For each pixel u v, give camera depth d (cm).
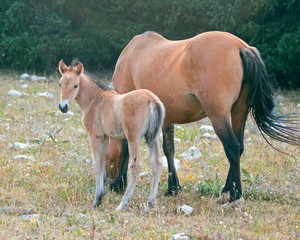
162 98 1035
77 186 1042
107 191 1085
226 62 945
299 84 2623
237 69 948
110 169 1118
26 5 2731
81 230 806
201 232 815
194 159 1306
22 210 898
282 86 2628
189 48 980
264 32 2505
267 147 1430
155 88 1046
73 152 1311
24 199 960
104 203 980
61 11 2809
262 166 1241
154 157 956
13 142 1348
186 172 1203
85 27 2761
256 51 976
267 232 831
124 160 1102
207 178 1159
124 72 1159
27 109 1736
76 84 981
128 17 2844
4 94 1956
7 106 1756
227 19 2530
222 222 862
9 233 787
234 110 1000
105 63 2980
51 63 2833
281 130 988
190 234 808
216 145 1458
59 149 1316
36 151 1285
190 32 2759
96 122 975
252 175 1127
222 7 2511
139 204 975
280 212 938
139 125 911
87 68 2916
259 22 2580
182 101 1007
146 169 1220
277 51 2428
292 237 805
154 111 912
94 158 973
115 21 2825
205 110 968
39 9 2728
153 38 1126
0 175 1065
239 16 2539
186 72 981
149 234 783
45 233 795
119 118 933
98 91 992
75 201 970
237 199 962
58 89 2205
